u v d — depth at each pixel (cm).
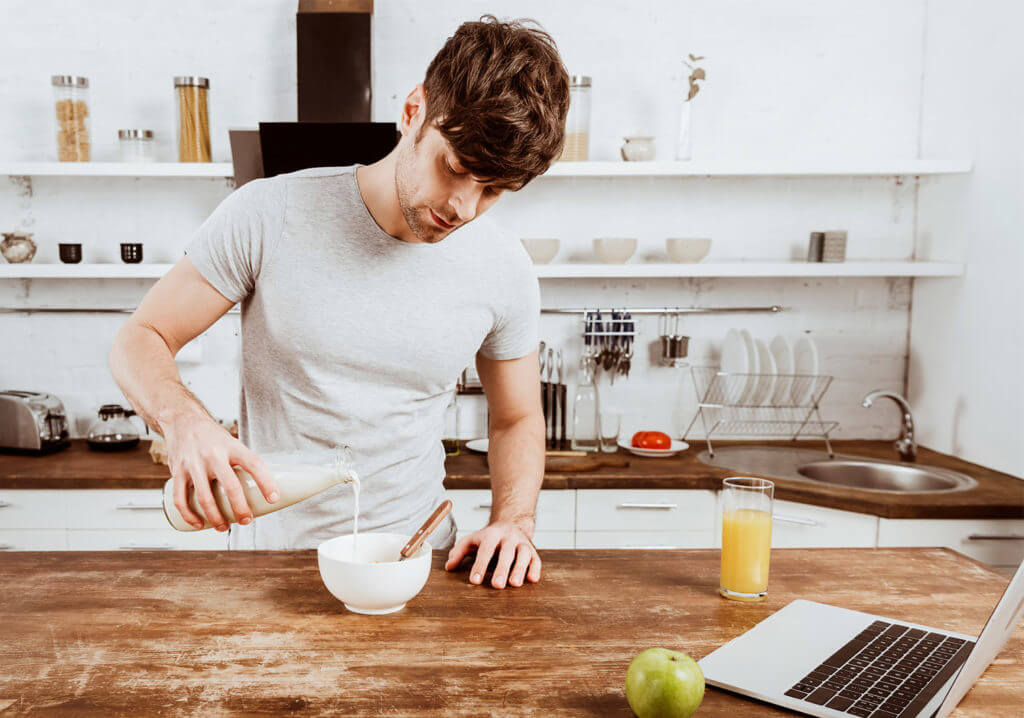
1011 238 265
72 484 251
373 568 109
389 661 100
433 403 160
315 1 266
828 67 315
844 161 286
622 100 311
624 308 317
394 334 146
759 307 321
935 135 309
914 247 325
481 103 104
